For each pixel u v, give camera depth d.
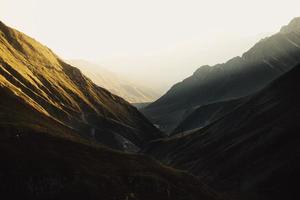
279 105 155.50
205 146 163.75
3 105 113.69
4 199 63.25
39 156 73.94
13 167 68.19
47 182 68.44
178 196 81.50
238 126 161.38
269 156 122.94
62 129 123.56
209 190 97.94
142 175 80.50
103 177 74.75
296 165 109.00
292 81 166.75
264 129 140.50
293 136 124.75
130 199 72.69
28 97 160.25
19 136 79.00
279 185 106.38
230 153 139.50
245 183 116.50
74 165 75.06
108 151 89.88
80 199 68.31
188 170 149.88
